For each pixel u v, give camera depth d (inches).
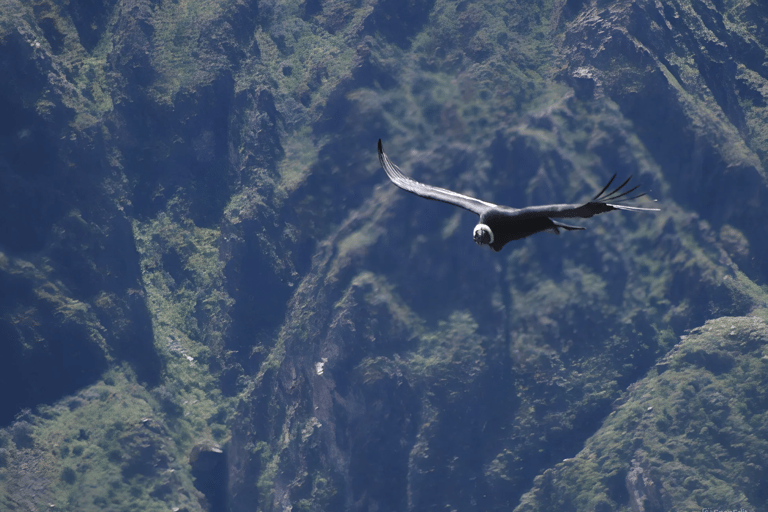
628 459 4461.1
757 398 4451.3
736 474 4256.9
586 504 4399.6
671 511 4210.1
